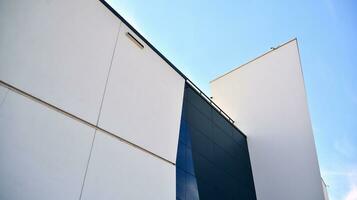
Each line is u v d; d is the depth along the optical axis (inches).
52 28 223.5
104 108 249.0
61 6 238.5
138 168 263.4
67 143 204.2
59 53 222.4
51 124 197.9
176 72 394.3
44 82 203.3
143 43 335.0
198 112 451.5
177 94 376.2
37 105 193.2
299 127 552.4
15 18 195.9
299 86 591.5
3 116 170.6
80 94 229.3
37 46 206.4
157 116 318.3
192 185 351.6
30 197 168.2
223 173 452.4
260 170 561.9
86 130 224.1
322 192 467.8
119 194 232.2
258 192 539.8
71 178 197.8
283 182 522.0
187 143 381.7
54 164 189.5
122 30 305.3
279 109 601.6
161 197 277.9
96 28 269.4
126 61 295.1
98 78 252.1
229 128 555.2
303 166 512.1
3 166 161.2
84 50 247.1
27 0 209.3
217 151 464.4
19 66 189.6
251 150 596.1
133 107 284.8
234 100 695.1
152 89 324.8
